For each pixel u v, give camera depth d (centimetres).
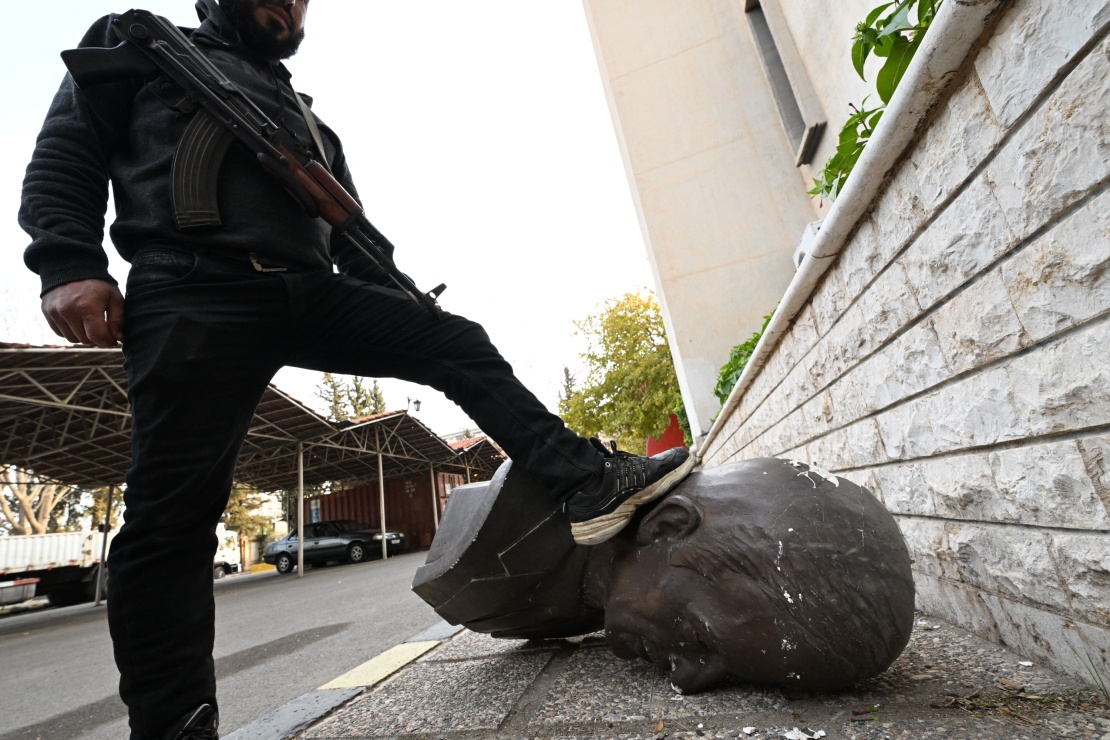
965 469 146
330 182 139
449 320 149
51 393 938
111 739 227
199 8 160
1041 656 128
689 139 772
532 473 144
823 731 109
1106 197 90
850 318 201
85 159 123
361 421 1538
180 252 122
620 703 143
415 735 146
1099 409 99
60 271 113
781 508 128
